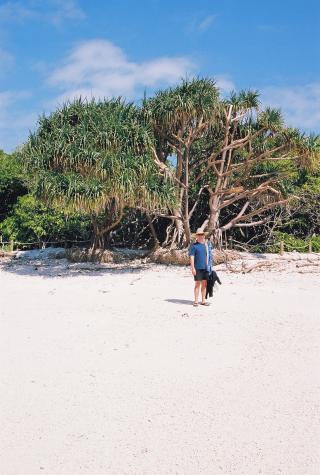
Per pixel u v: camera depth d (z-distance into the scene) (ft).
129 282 58.80
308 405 24.43
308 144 75.25
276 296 48.85
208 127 74.33
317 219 88.12
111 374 28.43
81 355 31.58
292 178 87.40
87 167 66.28
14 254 82.48
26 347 33.17
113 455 20.24
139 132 68.44
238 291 51.75
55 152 67.00
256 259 73.26
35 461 19.83
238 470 19.22
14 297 49.98
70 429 22.24
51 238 92.43
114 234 86.94
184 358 31.01
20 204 93.61
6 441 21.26
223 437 21.54
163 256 72.69
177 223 76.69
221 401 24.95
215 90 69.36
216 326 37.83
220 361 30.48
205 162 80.84
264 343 33.73
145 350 32.50
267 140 78.28
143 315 41.39
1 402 24.86
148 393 25.86
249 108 74.18
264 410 23.97
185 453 20.36
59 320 40.19
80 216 85.66
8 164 98.53
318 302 45.91
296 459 19.89
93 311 43.19
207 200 84.23
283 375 28.19
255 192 74.69
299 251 84.58
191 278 61.36
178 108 67.10
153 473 19.07
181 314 41.37
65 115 71.31
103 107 71.00
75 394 25.73
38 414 23.61
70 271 68.33
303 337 34.94
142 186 65.72
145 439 21.42
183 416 23.41
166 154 76.95
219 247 74.23
